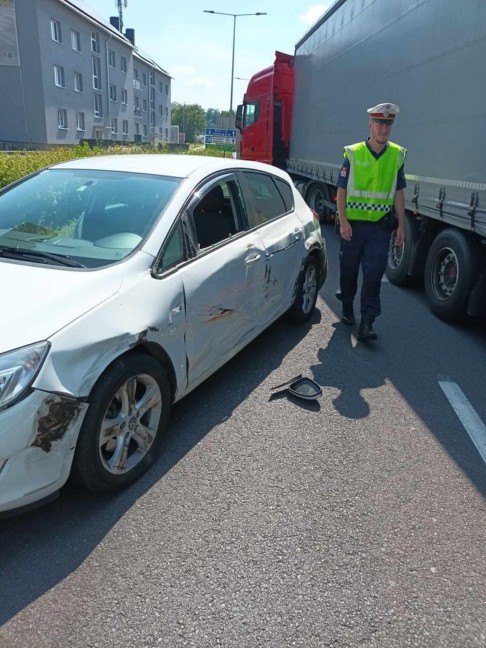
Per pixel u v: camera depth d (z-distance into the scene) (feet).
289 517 8.93
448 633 6.98
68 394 7.80
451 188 17.35
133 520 8.72
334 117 32.45
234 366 14.60
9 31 122.11
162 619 7.00
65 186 12.07
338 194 16.56
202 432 11.29
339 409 12.57
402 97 21.58
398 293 22.82
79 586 7.45
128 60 179.93
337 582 7.69
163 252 10.28
